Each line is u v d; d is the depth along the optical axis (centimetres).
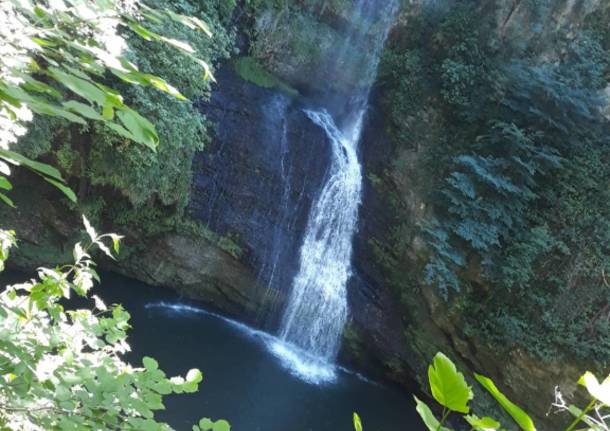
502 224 1026
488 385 97
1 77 89
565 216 1035
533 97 1074
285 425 722
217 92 1005
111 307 239
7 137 134
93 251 873
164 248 924
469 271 1014
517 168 1017
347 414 827
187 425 630
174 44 107
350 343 1015
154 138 94
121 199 872
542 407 912
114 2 104
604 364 888
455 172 1020
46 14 96
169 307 938
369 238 1083
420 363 995
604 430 91
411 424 887
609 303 935
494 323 977
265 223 980
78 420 159
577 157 1071
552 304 966
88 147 778
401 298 1045
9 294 215
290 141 1048
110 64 98
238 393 755
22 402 160
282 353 944
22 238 812
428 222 1030
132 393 175
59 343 198
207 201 934
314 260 1018
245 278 970
